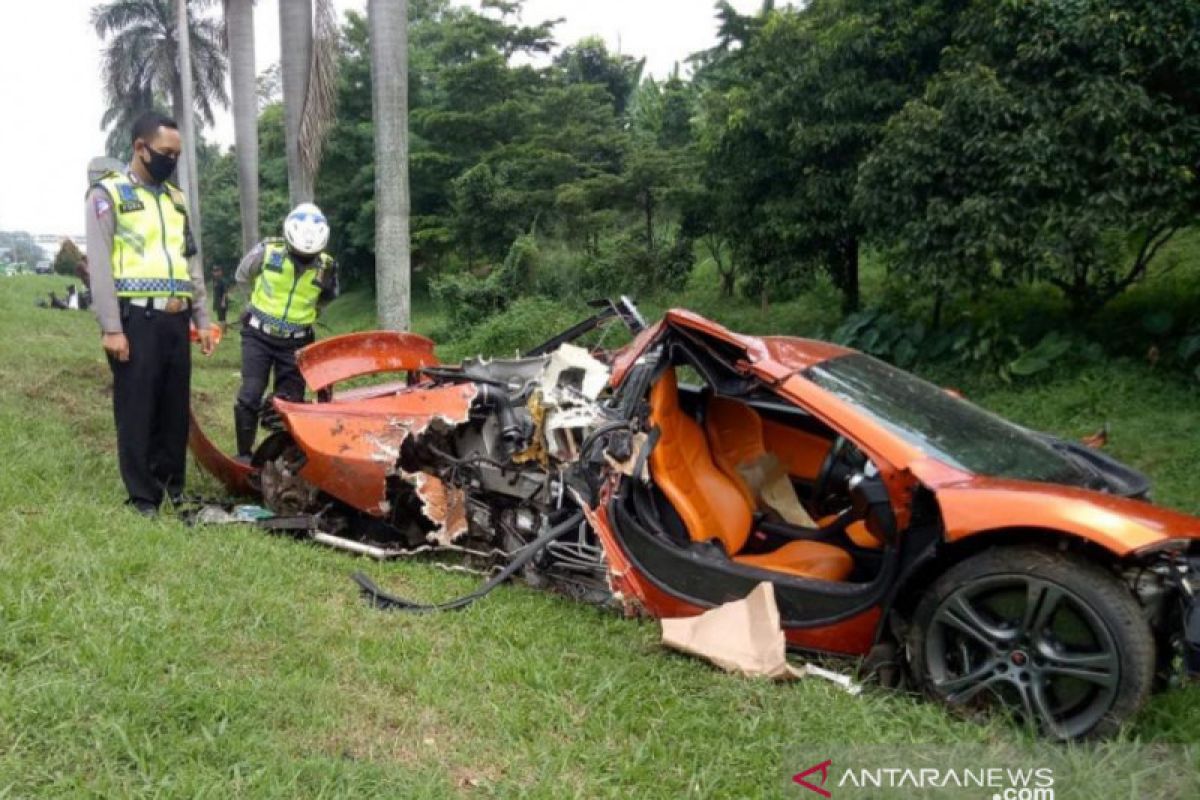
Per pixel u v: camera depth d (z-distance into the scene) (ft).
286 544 15.15
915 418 12.29
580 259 55.06
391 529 16.12
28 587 11.26
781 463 15.53
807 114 33.83
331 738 9.32
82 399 26.78
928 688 10.73
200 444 17.87
